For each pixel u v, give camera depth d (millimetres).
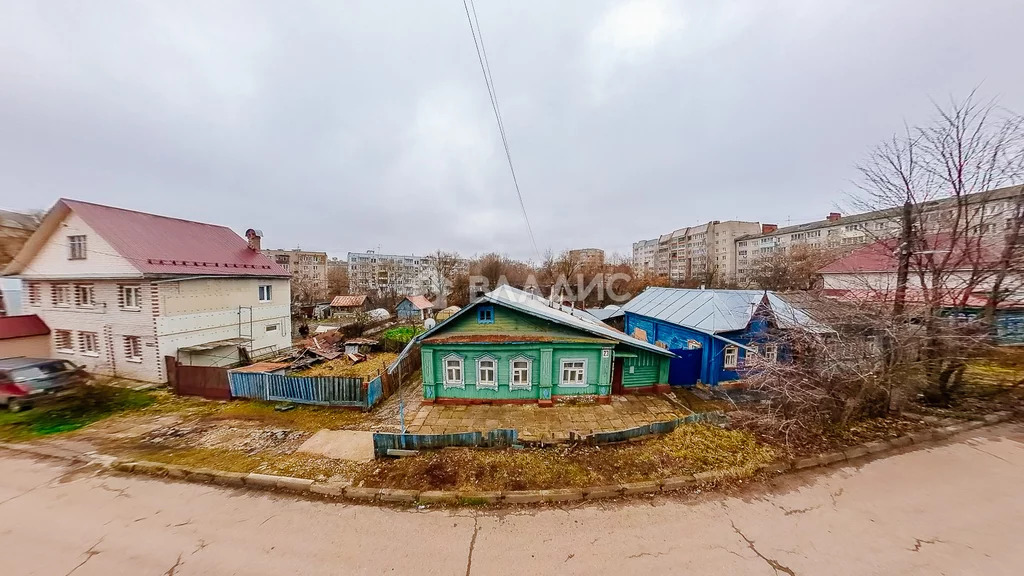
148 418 11758
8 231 28812
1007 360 11977
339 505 6773
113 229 16141
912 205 10547
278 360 20047
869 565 5066
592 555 5398
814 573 4957
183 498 7090
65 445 9539
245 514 6551
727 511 6285
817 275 22344
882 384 8875
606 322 28359
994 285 9703
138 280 15617
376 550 5605
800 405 8672
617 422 11555
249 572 5195
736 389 14648
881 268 14109
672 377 15086
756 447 7941
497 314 12898
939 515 6043
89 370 16875
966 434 8625
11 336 16438
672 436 8562
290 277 23031
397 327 34156
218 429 10797
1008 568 4941
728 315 15766
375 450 8555
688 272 62281
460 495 6707
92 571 5230
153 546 5734
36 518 6469
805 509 6281
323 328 30766
